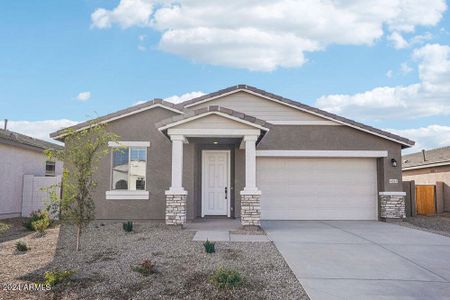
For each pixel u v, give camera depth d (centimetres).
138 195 1414
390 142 1563
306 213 1562
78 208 894
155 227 1242
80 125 1302
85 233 1143
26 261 805
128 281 669
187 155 1441
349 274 720
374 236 1128
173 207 1255
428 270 755
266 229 1258
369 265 787
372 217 1570
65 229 1224
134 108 1429
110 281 669
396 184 1541
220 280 641
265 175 1573
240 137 1321
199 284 652
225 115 1232
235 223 1366
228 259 809
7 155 1639
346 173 1583
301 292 622
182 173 1345
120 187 1425
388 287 649
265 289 634
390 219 1509
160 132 1393
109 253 867
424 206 2123
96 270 731
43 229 1175
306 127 1566
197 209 1566
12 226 1387
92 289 633
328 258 839
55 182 1747
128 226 1159
